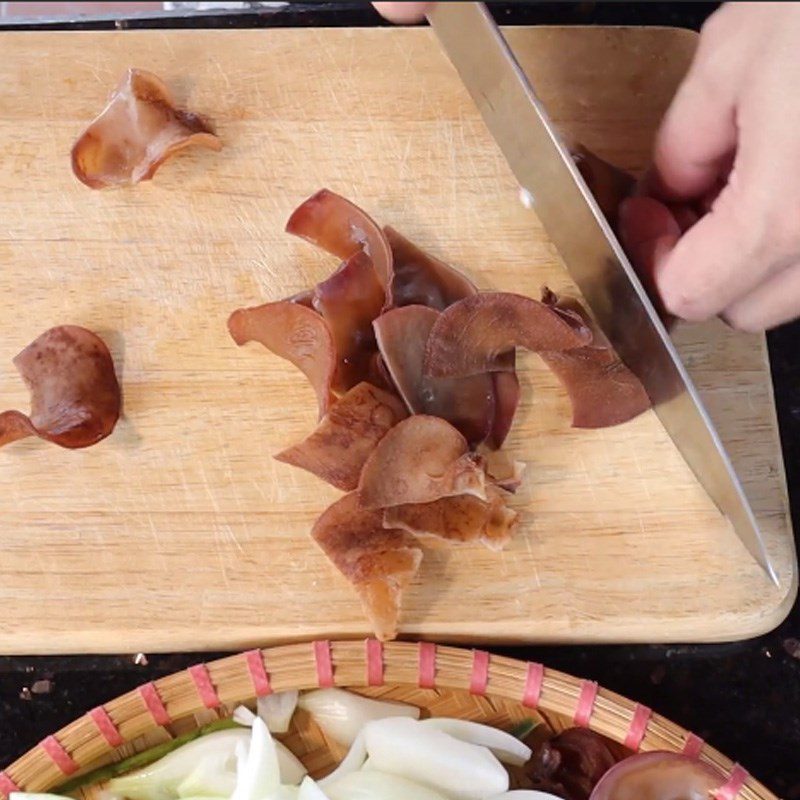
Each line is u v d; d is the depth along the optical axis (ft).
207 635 1.92
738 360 2.00
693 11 2.17
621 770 1.82
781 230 1.73
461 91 2.06
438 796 1.89
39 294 2.01
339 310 1.95
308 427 1.98
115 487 1.96
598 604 1.92
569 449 1.97
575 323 1.92
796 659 1.98
